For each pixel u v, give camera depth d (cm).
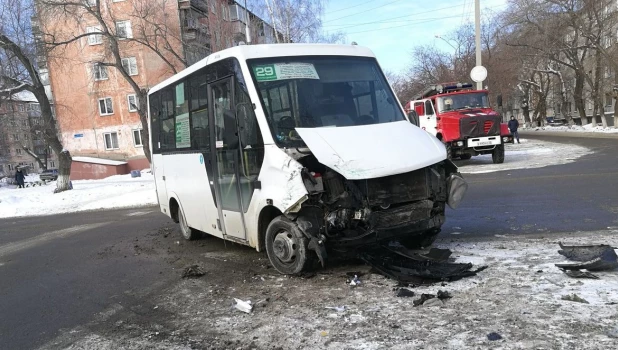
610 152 1797
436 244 647
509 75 3994
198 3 2622
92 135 3853
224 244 809
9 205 1958
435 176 547
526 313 385
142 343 417
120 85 3731
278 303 477
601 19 3125
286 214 522
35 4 2202
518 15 3328
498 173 1475
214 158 671
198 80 709
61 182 2283
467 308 409
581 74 3800
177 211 909
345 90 606
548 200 925
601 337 334
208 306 495
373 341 366
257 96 557
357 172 486
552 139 3012
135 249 844
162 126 901
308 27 2695
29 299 598
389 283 497
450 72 4562
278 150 526
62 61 2444
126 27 2845
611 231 644
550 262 511
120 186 2234
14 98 2598
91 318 500
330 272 554
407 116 637
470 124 1697
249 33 2564
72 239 1036
